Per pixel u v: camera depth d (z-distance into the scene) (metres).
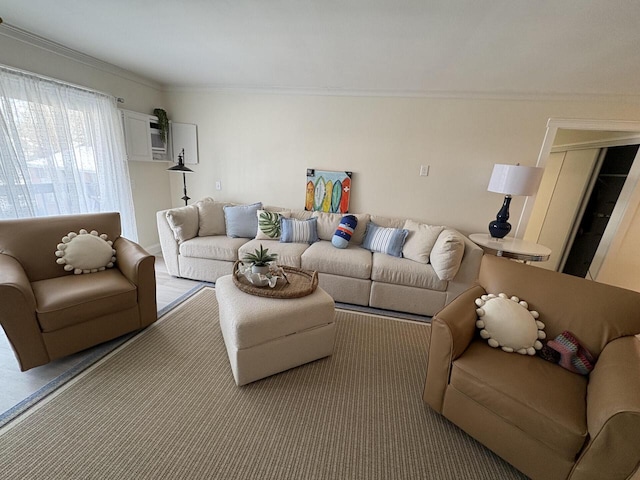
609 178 3.33
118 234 2.36
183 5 1.68
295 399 1.58
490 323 1.51
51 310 1.60
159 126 3.62
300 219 3.32
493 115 2.95
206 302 2.60
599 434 0.95
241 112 3.56
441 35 1.82
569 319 1.47
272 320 1.62
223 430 1.36
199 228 3.19
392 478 1.20
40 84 2.31
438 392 1.44
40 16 1.90
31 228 1.97
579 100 2.73
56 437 1.28
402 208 3.41
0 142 2.08
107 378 1.64
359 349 2.07
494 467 1.27
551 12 1.49
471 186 3.18
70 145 2.57
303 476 1.18
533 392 1.17
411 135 3.18
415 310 2.61
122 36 2.18
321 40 2.03
